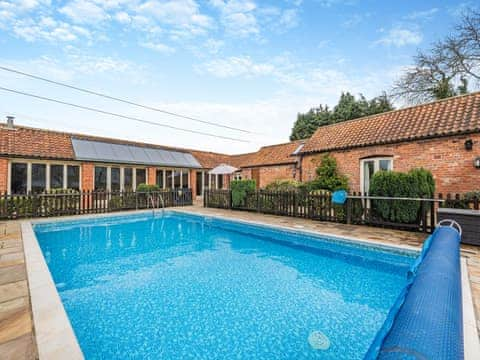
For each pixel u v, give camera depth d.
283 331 3.39
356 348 3.03
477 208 6.09
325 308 4.01
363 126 12.87
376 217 8.02
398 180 7.45
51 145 14.98
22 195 10.20
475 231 5.59
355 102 29.17
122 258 6.64
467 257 4.84
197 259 6.54
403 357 1.04
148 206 14.04
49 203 10.84
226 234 9.45
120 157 17.19
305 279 5.20
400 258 5.64
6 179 12.93
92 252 7.20
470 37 18.33
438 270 2.08
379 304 4.14
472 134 8.62
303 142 19.91
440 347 1.10
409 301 1.61
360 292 4.60
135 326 3.50
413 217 7.22
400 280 5.12
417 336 1.17
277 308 4.01
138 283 4.99
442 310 1.42
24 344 2.30
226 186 24.45
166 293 4.55
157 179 19.39
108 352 2.99
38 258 4.79
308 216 9.95
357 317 3.74
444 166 9.20
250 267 5.91
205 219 11.46
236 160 26.47
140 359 2.86
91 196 12.05
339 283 4.99
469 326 2.54
